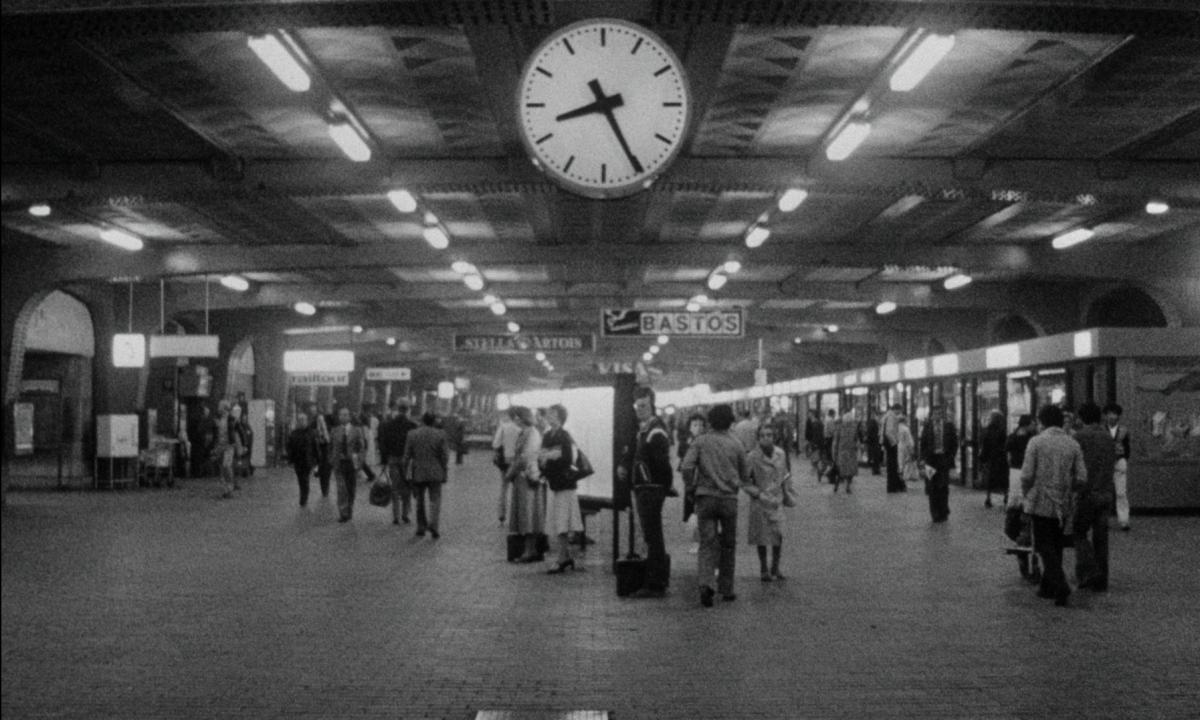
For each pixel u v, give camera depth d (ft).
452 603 36.32
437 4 27.91
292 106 43.83
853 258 80.18
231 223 70.54
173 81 40.50
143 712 23.09
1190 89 42.01
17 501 81.46
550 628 32.07
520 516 46.75
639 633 31.35
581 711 23.12
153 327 99.91
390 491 62.69
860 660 27.89
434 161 52.60
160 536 57.16
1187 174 54.03
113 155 51.80
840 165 53.01
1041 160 53.67
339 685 25.31
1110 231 74.18
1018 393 81.66
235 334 125.59
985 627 32.24
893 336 144.66
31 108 43.86
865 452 132.05
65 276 78.69
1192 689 25.02
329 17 28.58
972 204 65.31
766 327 148.25
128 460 96.68
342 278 99.55
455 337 130.21
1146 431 67.56
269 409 132.57
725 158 52.85
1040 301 100.22
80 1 27.53
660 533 38.14
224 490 85.05
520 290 105.81
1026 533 40.96
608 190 24.54
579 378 67.15
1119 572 43.27
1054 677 26.12
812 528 61.00
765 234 70.79
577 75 24.52
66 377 97.76
